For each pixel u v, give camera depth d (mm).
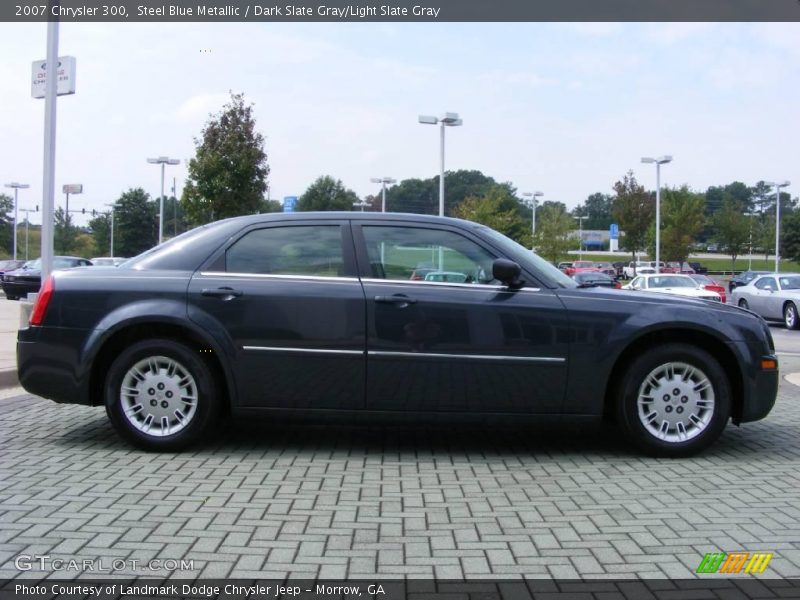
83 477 4836
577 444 5875
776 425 6727
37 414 6863
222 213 23562
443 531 3934
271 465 5176
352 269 5434
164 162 37688
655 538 3854
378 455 5492
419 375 5281
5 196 76125
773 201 122438
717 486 4777
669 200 56500
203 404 5387
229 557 3559
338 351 5285
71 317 5422
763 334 5520
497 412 5316
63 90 10664
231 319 5328
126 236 64750
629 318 5332
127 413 5422
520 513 4227
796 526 4051
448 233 5566
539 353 5277
